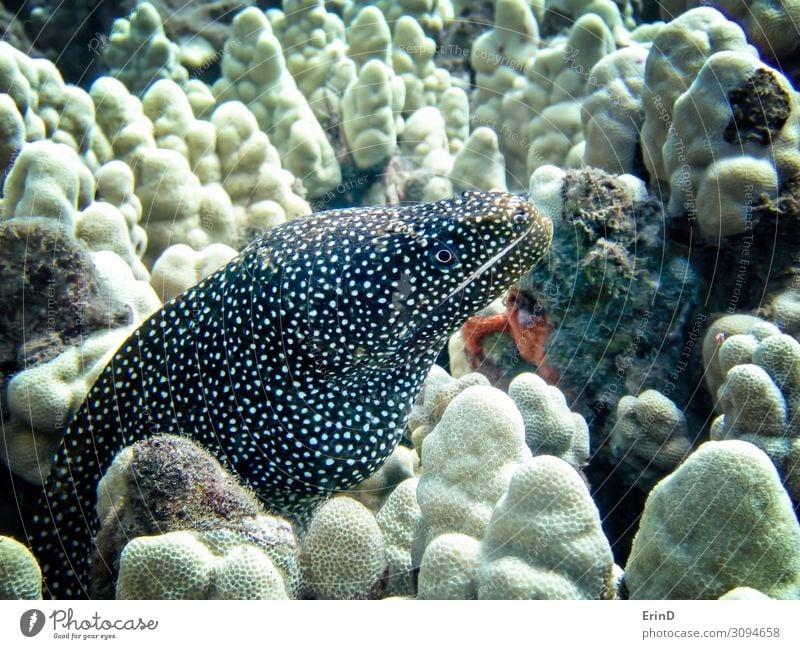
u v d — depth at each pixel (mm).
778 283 475
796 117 479
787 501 302
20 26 837
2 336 414
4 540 315
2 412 412
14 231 419
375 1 807
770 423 389
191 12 830
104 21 841
